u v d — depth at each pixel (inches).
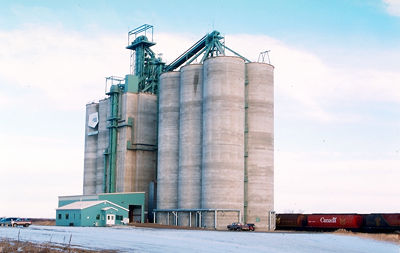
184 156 4279.0
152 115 5024.6
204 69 4229.8
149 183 4918.8
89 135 5541.3
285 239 2527.1
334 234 3218.5
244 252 1743.4
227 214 3946.9
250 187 4190.5
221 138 4023.1
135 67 5359.3
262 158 4242.1
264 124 4296.3
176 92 4552.2
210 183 3996.1
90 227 3789.4
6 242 1833.2
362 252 1946.4
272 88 4421.8
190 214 4136.3
